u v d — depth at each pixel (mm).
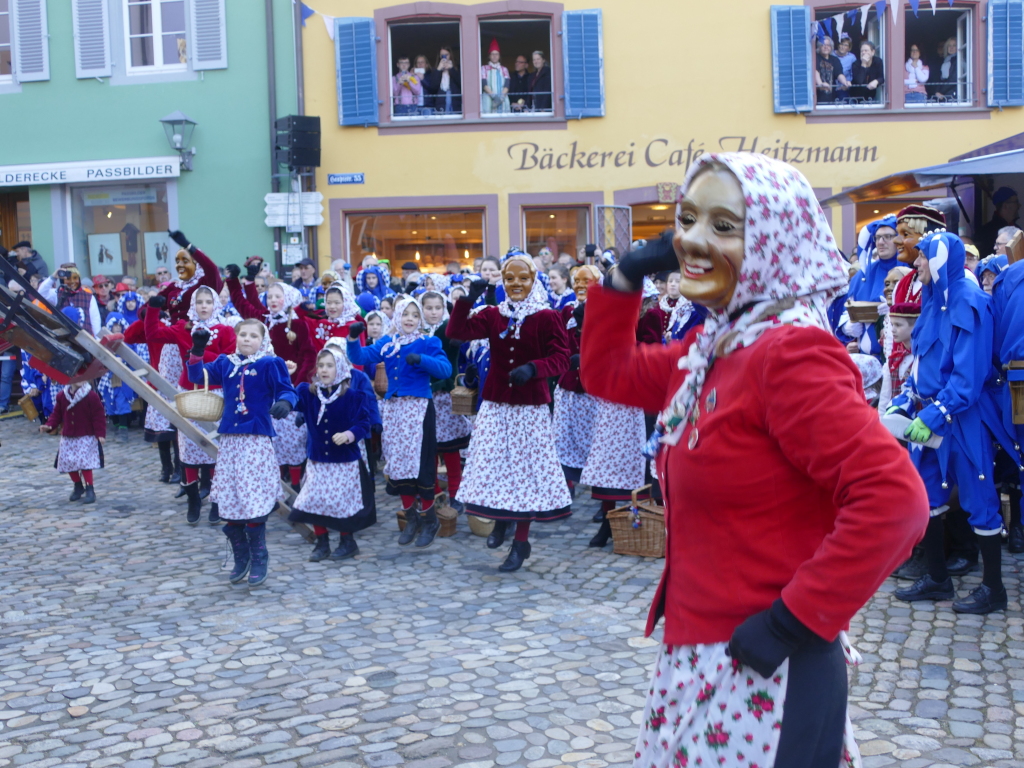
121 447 11234
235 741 3584
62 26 14852
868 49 14328
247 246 14828
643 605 5137
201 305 7234
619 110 14391
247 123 14664
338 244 14719
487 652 4469
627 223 14398
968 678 4023
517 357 5875
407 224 14820
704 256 1860
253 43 14555
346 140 14586
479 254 14812
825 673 1861
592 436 7246
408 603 5301
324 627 4914
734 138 14359
